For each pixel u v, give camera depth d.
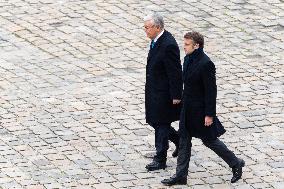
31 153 39.12
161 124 37.47
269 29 52.88
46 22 53.47
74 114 42.81
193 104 35.81
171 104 37.28
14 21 53.62
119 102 44.12
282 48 50.56
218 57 49.25
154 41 37.19
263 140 40.50
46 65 48.34
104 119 42.34
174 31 52.22
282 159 38.78
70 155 39.03
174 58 36.78
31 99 44.34
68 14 54.47
